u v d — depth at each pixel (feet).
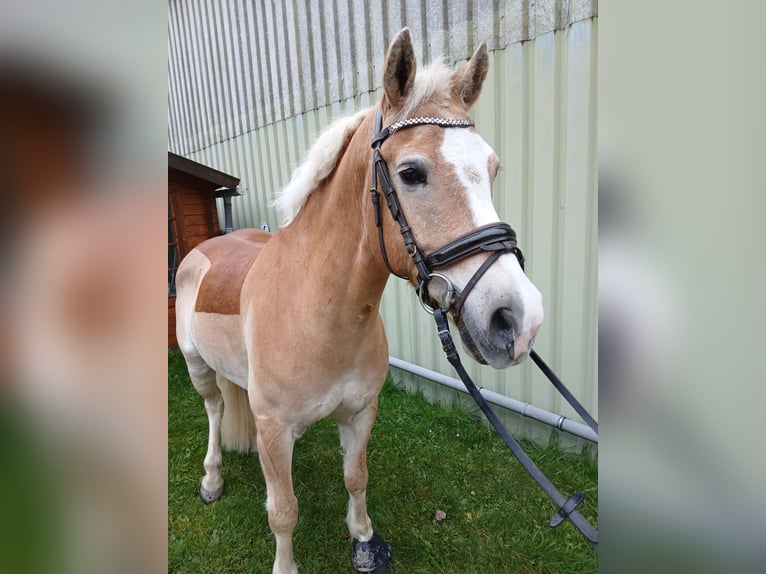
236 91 15.28
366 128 4.08
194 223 14.76
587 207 7.30
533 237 8.13
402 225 3.50
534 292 3.15
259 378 4.87
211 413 7.85
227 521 6.95
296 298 4.62
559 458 8.09
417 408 10.05
